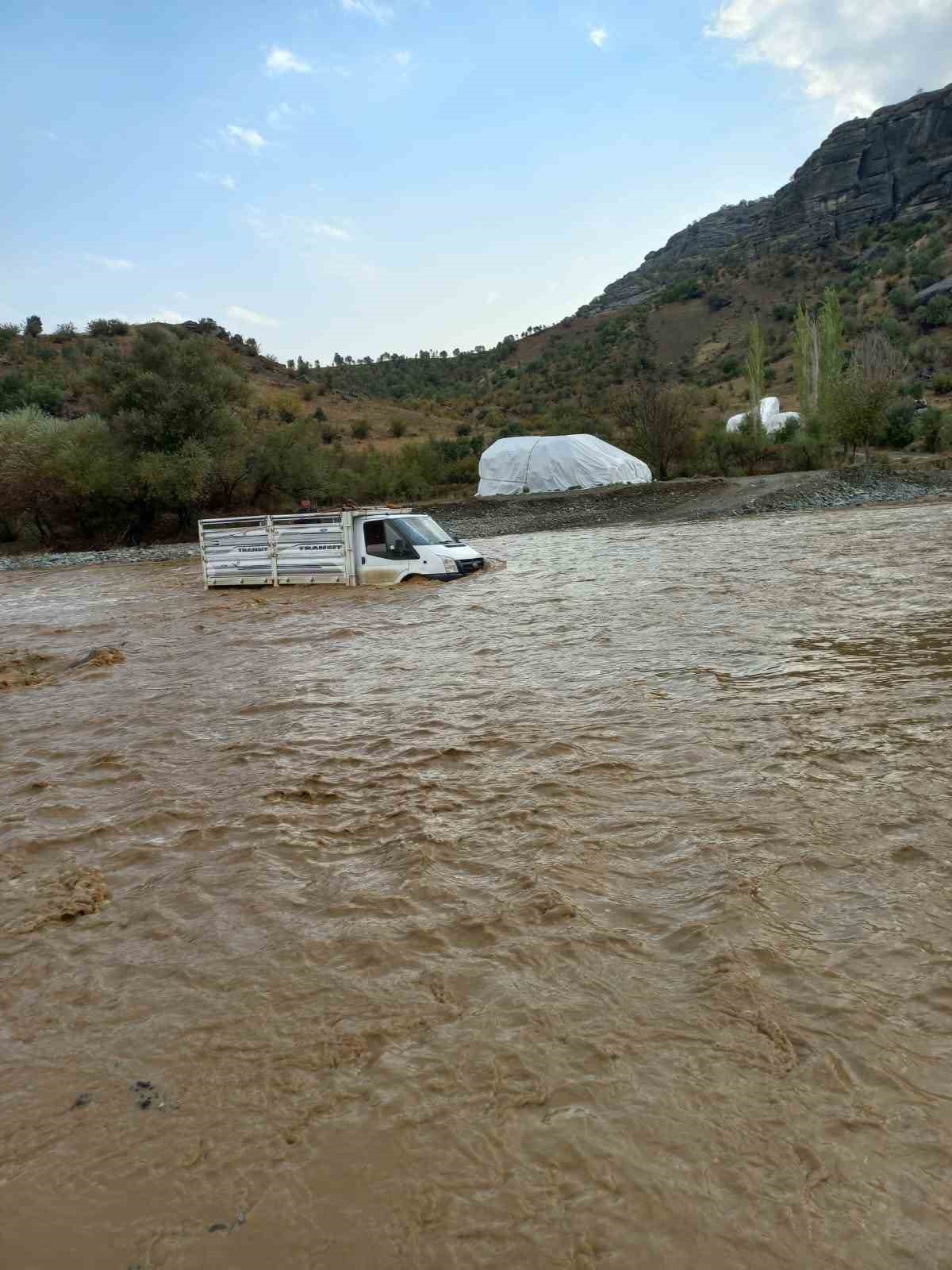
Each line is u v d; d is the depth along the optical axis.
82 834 4.82
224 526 17.50
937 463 42.50
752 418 52.38
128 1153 2.34
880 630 9.20
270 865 4.23
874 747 5.37
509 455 44.75
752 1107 2.38
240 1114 2.48
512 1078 2.56
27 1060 2.80
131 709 7.92
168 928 3.65
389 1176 2.21
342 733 6.60
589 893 3.71
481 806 4.85
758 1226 2.00
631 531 27.52
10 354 81.12
